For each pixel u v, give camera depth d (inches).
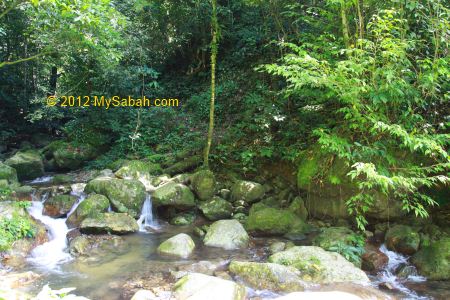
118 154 352.5
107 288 152.9
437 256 171.2
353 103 183.6
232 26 432.5
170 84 469.7
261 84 345.7
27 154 335.3
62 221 227.3
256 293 147.9
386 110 191.8
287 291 148.3
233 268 165.3
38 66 453.1
